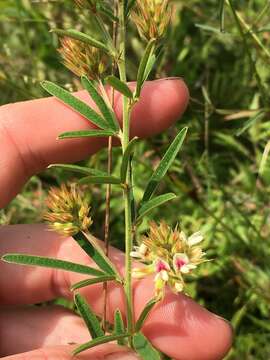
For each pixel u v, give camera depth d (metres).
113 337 0.12
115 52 0.12
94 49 0.13
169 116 0.14
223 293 0.20
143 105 0.14
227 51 0.23
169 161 0.12
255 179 0.20
